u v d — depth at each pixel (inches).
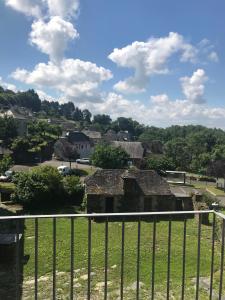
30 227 775.1
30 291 421.4
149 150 3058.6
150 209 1056.2
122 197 1035.3
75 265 530.6
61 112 7185.0
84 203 1058.1
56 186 1089.4
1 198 1071.6
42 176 1072.2
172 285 393.4
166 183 1092.5
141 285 411.8
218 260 544.1
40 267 518.9
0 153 2208.4
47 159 2618.1
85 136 3132.4
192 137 3777.1
